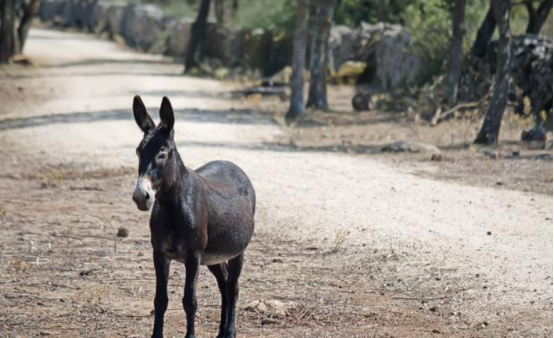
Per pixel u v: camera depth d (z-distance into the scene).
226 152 21.70
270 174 18.84
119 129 26.56
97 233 14.29
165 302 8.08
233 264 8.95
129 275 11.85
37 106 34.69
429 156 21.78
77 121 28.73
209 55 56.72
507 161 20.80
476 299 10.62
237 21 56.88
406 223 14.50
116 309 10.31
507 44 23.34
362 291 11.12
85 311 10.22
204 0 51.19
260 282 11.49
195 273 8.08
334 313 10.18
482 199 16.34
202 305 10.55
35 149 22.95
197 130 26.33
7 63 51.66
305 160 20.88
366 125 28.92
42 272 11.95
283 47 48.34
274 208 15.73
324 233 14.01
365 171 19.36
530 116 26.62
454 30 29.84
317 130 27.64
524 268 11.78
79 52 65.25
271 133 26.69
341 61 43.62
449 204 15.93
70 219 15.27
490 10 31.12
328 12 33.78
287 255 12.88
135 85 42.16
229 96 38.88
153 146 7.69
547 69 26.81
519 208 15.58
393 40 38.69
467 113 28.11
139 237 14.07
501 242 13.20
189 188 8.03
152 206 8.11
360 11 47.22
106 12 83.00
